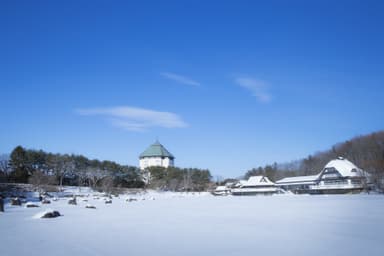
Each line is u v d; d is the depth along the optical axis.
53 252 14.13
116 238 17.91
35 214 32.28
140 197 93.06
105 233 19.83
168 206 49.06
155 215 32.62
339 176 103.00
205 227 22.55
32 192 77.31
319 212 32.97
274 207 43.03
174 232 20.16
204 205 51.75
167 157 182.00
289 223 24.19
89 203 56.56
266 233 19.36
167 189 135.62
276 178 154.25
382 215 29.08
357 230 20.03
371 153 117.06
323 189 107.31
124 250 14.57
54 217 29.94
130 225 23.97
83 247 15.26
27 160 101.38
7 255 13.55
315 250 14.21
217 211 37.72
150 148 182.62
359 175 97.50
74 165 112.31
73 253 13.93
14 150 99.75
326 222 24.33
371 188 92.94
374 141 123.88
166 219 28.41
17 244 16.05
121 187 125.06
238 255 13.51
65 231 20.67
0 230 21.17
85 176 111.44
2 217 29.61
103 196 84.38
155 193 119.50
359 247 14.72
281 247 15.01
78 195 83.69
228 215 31.98
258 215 31.44
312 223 23.92
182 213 34.97
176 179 138.75
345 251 13.91
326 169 107.31
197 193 129.75
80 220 27.52
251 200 71.31
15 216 30.52
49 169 106.19
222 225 23.61
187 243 16.30
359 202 48.34
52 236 18.58
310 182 114.50
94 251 14.38
